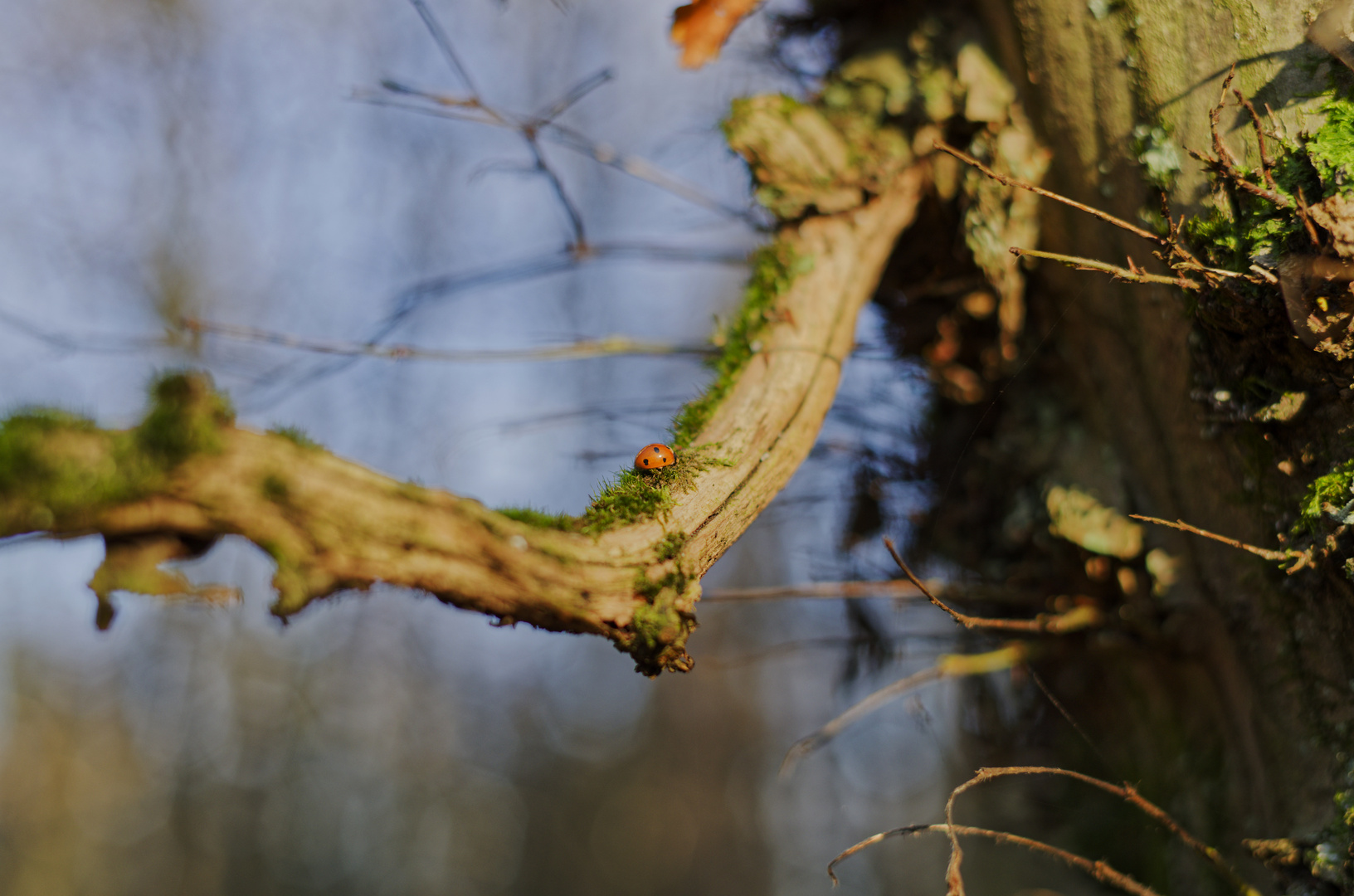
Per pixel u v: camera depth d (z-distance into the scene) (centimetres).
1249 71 44
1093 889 54
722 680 215
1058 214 50
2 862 215
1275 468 45
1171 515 49
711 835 219
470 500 41
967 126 50
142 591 39
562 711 265
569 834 251
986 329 53
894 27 52
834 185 50
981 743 60
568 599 41
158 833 200
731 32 53
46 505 38
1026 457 53
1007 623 49
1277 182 44
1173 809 51
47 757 225
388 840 226
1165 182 46
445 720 222
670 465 43
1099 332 50
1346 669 45
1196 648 50
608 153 56
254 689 183
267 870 196
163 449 38
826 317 48
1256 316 44
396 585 40
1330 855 45
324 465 40
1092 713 55
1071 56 47
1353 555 43
